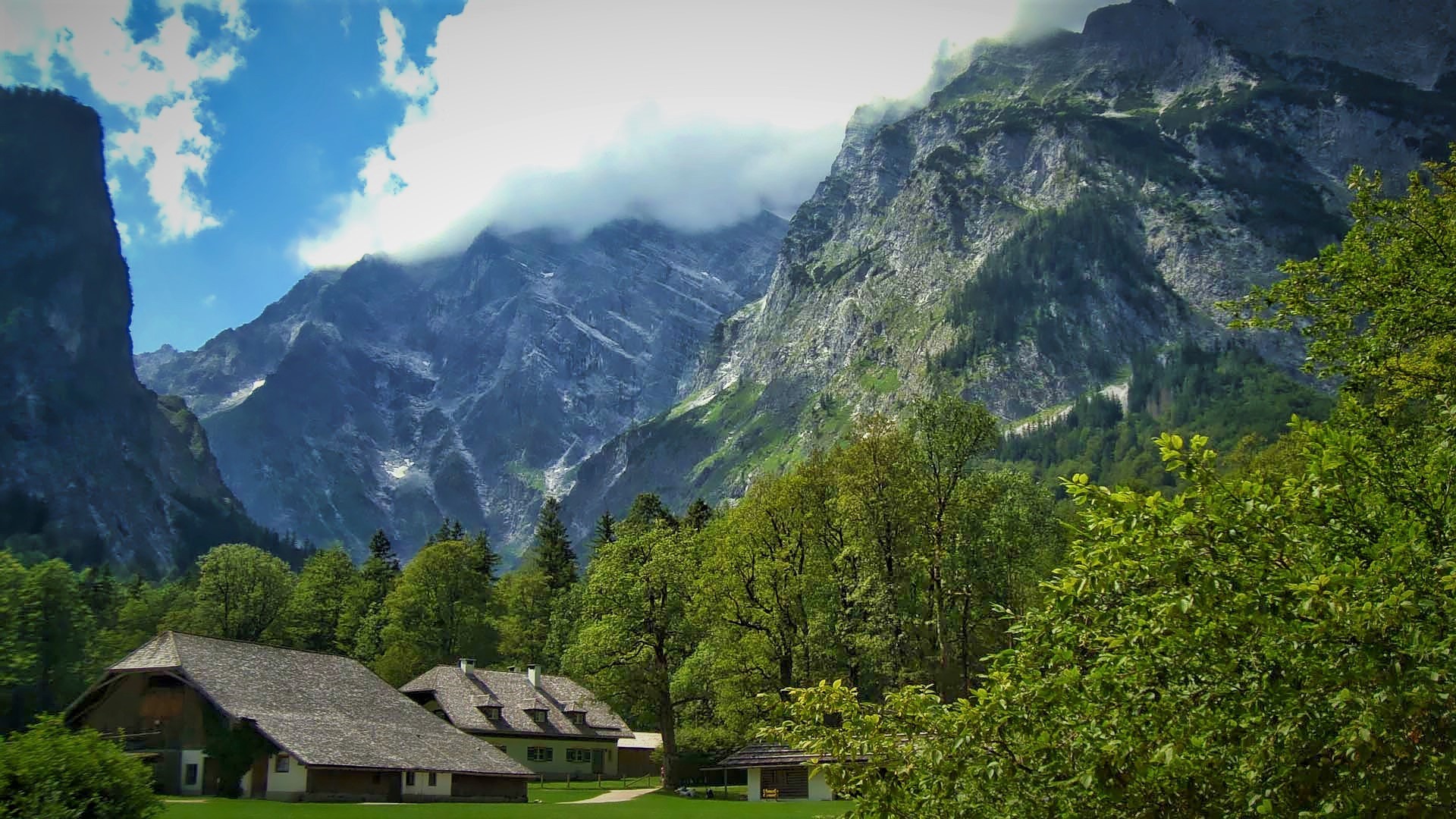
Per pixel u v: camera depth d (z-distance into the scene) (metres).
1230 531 13.93
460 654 129.38
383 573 160.88
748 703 75.50
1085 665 15.39
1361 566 13.62
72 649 88.38
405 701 81.44
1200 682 14.17
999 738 15.13
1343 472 15.29
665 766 83.00
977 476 73.19
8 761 33.03
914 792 16.23
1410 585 13.41
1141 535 14.21
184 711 69.25
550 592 154.50
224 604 127.94
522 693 108.62
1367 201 26.78
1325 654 13.00
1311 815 12.87
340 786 67.75
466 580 134.88
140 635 124.06
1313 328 26.20
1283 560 13.85
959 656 76.31
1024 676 15.30
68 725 70.69
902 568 71.00
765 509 78.06
